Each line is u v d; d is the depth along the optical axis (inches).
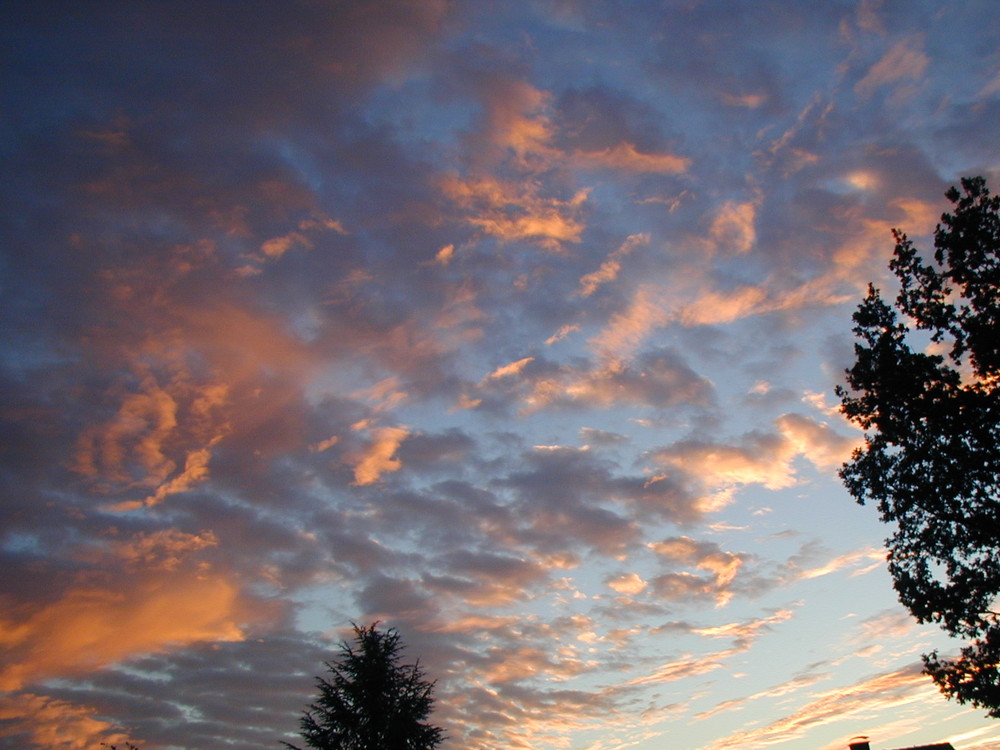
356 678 1318.9
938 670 1035.9
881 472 1072.2
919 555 1062.4
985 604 1006.4
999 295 959.6
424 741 1282.0
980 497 1000.2
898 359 1016.2
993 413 967.6
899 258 1042.7
